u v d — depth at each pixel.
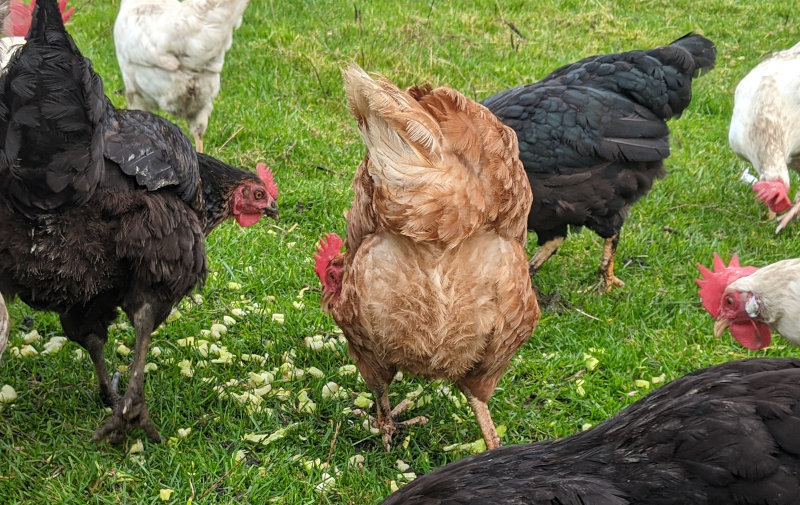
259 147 3.30
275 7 4.48
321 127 3.41
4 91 2.35
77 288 2.45
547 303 2.91
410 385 2.69
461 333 2.43
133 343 2.72
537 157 2.80
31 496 2.44
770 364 2.26
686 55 2.88
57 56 2.35
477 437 2.61
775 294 2.54
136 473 2.48
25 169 2.36
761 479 2.15
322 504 2.47
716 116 3.85
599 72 2.88
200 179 2.58
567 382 2.70
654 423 2.22
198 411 2.59
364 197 2.42
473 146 2.37
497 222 2.40
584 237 3.11
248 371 2.68
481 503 2.17
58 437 2.52
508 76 3.89
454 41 4.23
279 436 2.55
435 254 2.39
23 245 2.41
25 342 2.68
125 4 3.25
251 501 2.46
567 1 5.14
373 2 4.73
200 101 3.24
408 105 2.35
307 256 2.96
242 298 2.83
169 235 2.46
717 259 2.66
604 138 2.80
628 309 2.88
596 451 2.22
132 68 3.23
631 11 5.08
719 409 2.20
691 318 2.87
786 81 3.13
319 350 2.73
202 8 3.15
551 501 2.16
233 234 2.98
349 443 2.56
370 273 2.42
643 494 2.17
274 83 3.61
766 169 3.12
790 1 5.32
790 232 3.17
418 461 2.56
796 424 2.17
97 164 2.39
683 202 3.25
